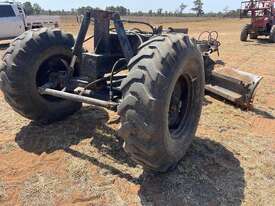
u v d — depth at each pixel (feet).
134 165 12.42
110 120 16.28
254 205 10.65
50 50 14.66
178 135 12.13
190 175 11.93
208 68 20.42
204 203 10.61
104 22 13.62
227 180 11.84
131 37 14.35
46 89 13.96
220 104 19.84
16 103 14.37
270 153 13.99
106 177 11.70
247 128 16.61
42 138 14.46
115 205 10.37
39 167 12.30
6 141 14.29
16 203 10.44
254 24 58.23
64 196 10.73
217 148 14.05
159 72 9.67
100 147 13.69
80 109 17.56
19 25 56.24
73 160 12.67
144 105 9.48
